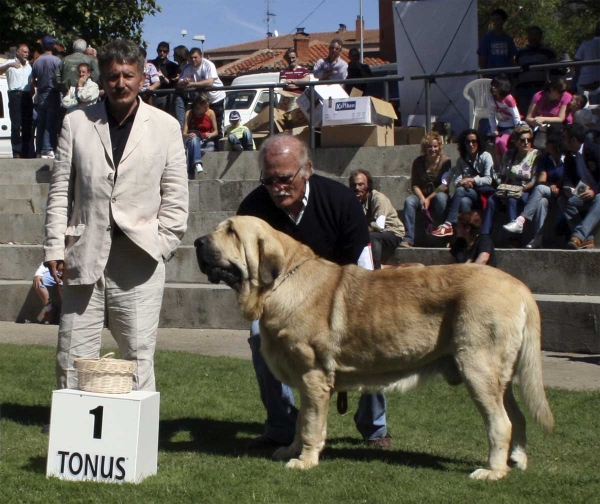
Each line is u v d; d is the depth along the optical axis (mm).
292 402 5711
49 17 26688
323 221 5355
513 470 5051
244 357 8820
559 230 10227
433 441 5914
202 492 4516
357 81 13219
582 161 10078
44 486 4547
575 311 8703
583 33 26781
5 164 14828
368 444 5742
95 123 5551
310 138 13289
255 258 4949
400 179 11766
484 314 4789
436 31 14375
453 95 14445
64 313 5660
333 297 5043
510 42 13977
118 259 5527
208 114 14531
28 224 12961
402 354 4969
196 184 12836
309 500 4438
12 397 7117
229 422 6449
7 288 11375
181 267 11305
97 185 5461
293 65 16359
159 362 8414
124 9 28281
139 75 5488
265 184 5164
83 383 4727
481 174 10672
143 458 4719
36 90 15258
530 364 4914
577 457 5430
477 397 4816
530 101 12969
